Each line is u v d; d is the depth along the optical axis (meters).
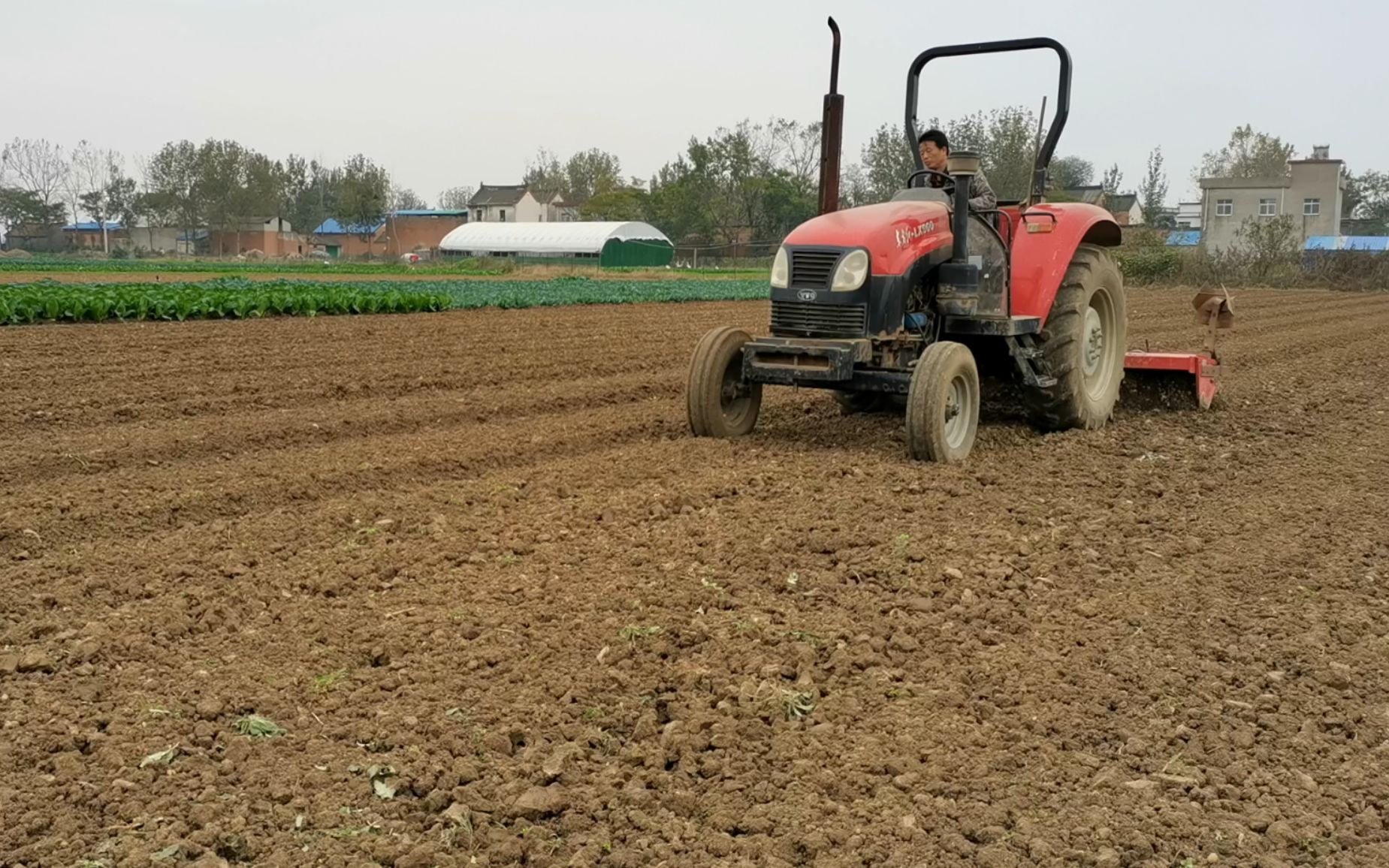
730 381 8.48
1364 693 4.27
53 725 3.80
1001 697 4.12
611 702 4.06
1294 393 11.53
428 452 8.02
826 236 7.68
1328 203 66.62
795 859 3.17
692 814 3.40
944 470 7.27
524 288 29.59
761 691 4.08
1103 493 7.03
